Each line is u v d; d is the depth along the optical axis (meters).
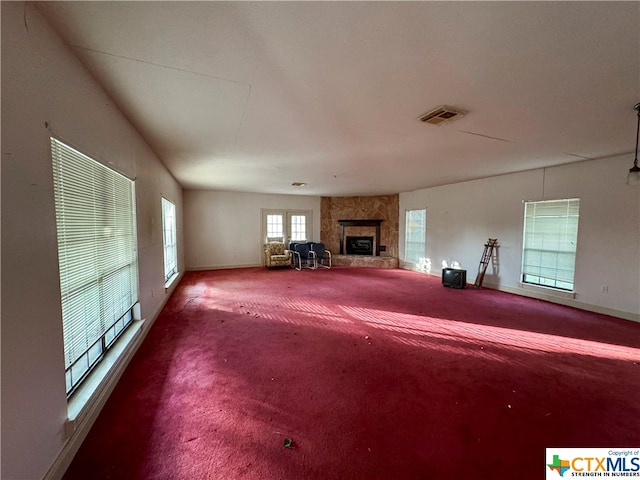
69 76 1.62
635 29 1.43
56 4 1.28
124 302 2.65
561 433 1.77
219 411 1.94
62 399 1.46
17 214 1.16
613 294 4.03
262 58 1.72
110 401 2.03
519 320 3.86
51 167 1.42
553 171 4.71
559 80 1.96
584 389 2.24
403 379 2.37
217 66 1.81
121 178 2.56
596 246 4.20
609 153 3.84
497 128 2.89
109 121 2.23
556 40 1.53
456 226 6.65
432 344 3.07
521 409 1.99
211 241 8.17
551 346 3.03
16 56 1.17
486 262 5.80
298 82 2.01
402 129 2.94
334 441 1.69
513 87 2.06
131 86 2.07
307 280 6.65
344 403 2.05
